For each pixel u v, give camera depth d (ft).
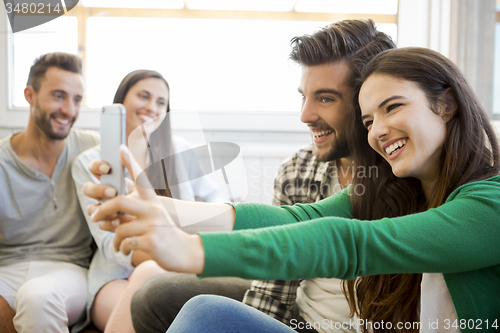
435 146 1.82
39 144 3.24
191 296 2.42
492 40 4.57
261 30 4.13
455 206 1.61
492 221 1.54
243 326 1.75
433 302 1.82
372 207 2.25
